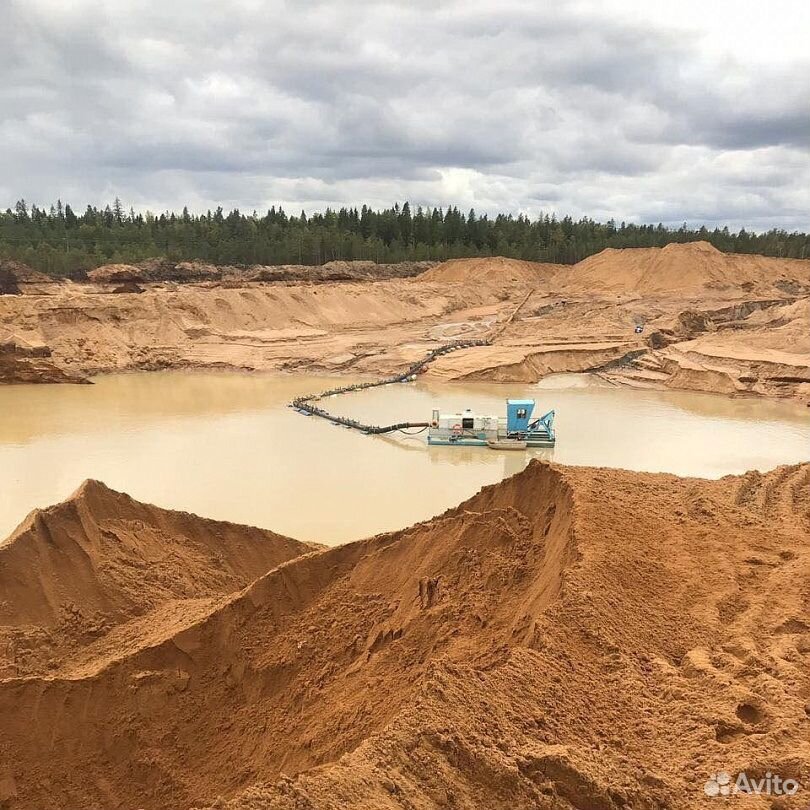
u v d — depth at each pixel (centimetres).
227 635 1870
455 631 1659
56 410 6253
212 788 1528
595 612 1527
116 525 2473
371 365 8494
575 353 8575
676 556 1869
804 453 5059
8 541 2214
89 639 2097
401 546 2069
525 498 2242
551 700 1293
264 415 6238
